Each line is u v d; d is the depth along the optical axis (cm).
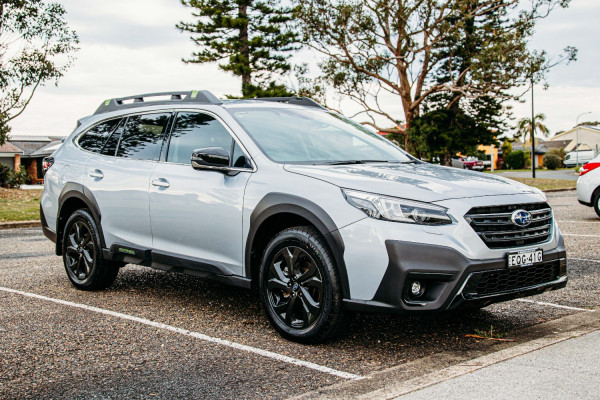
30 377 338
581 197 1145
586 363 326
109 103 596
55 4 2433
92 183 548
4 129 2525
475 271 347
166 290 571
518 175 5022
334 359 366
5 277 648
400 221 354
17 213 1539
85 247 563
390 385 307
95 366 356
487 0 3512
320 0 3338
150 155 512
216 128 471
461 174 426
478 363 332
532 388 293
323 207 376
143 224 500
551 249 393
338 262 367
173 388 319
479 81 3309
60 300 530
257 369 348
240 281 427
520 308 488
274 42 3438
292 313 398
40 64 2408
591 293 534
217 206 439
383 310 353
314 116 520
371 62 3622
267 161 426
